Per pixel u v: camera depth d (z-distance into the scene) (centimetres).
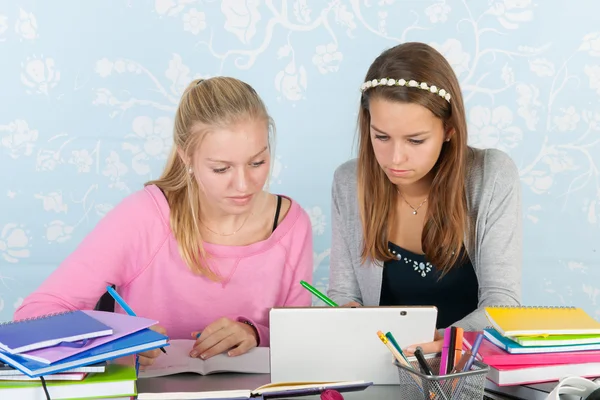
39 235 270
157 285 175
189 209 172
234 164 153
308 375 134
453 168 170
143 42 266
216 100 153
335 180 195
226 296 177
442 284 183
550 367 129
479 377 116
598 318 282
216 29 268
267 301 178
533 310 143
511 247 173
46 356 116
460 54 272
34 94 264
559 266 281
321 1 269
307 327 132
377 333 127
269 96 273
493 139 276
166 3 265
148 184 178
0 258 268
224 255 175
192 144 155
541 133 276
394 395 131
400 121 157
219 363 146
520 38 272
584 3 271
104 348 121
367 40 272
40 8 261
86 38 263
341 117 276
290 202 184
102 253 166
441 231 175
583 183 279
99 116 267
